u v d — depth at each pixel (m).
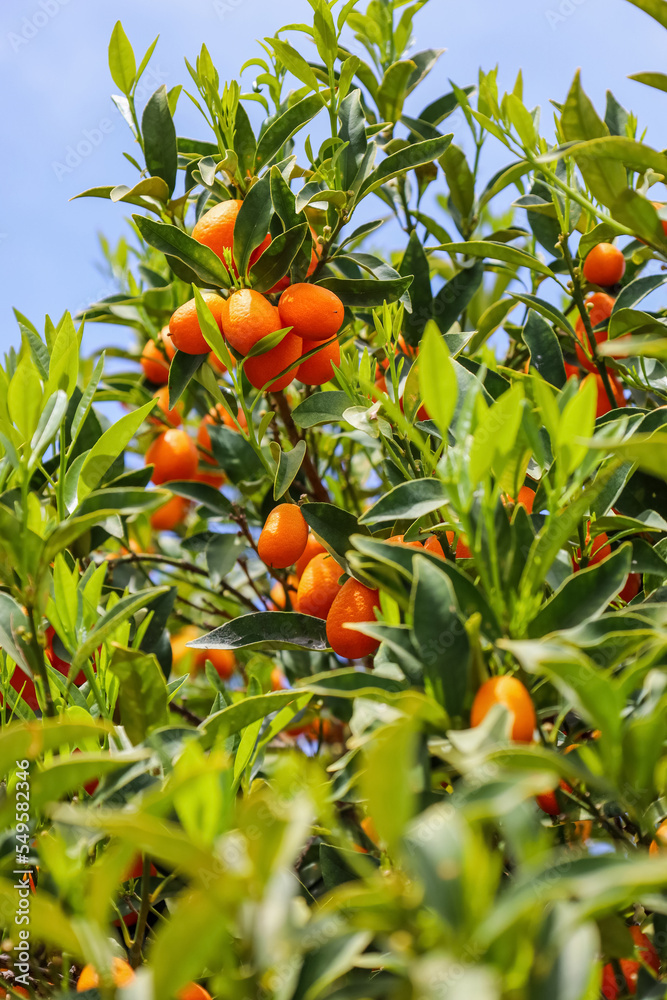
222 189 2.44
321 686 1.44
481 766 1.11
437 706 1.19
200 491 2.65
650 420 1.88
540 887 0.95
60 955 1.63
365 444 2.61
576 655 1.12
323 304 1.94
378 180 2.30
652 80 1.76
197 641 1.90
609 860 1.00
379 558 1.38
